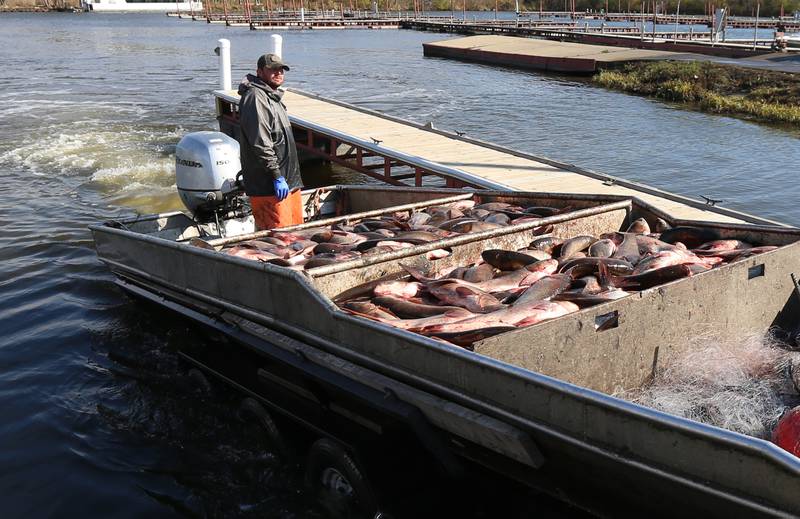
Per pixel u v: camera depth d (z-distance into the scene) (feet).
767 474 9.39
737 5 314.14
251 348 17.88
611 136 66.49
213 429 19.63
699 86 92.63
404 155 40.11
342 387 14.93
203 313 20.52
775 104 79.36
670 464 10.36
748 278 17.02
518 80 111.86
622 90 99.71
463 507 14.89
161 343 24.67
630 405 10.67
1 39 191.62
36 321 26.43
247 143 25.57
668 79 98.84
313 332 15.98
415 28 260.21
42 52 151.43
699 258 18.49
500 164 38.83
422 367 13.53
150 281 22.65
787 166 53.78
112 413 20.54
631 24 268.62
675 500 10.75
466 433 13.21
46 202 41.81
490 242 19.83
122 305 27.76
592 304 14.93
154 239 21.44
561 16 352.49
